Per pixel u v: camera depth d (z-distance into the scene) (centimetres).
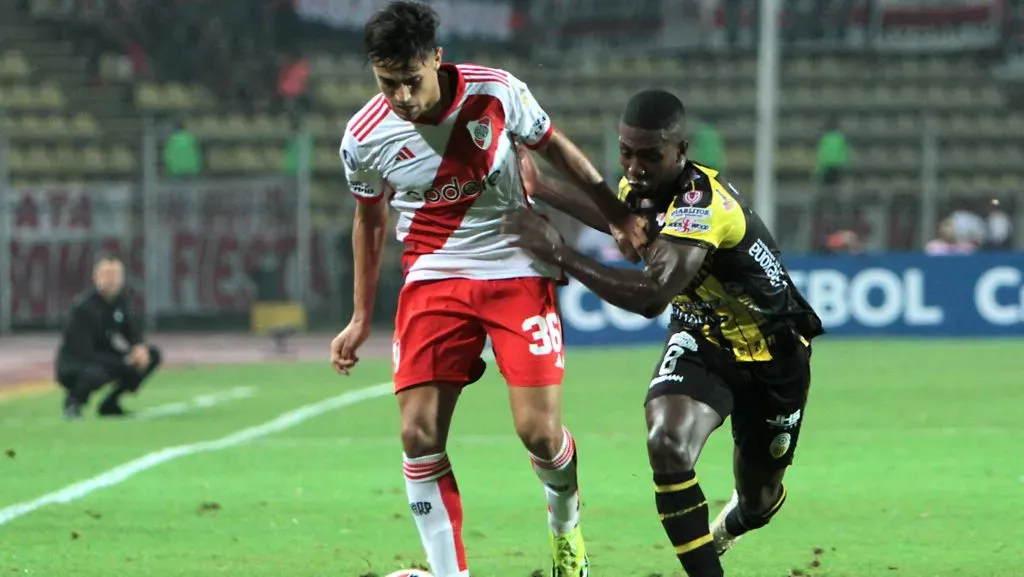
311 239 8181
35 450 3700
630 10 10444
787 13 10400
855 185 9212
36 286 7950
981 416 4234
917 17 10419
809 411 4400
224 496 2909
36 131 9219
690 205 1769
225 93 9738
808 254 8056
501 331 1789
